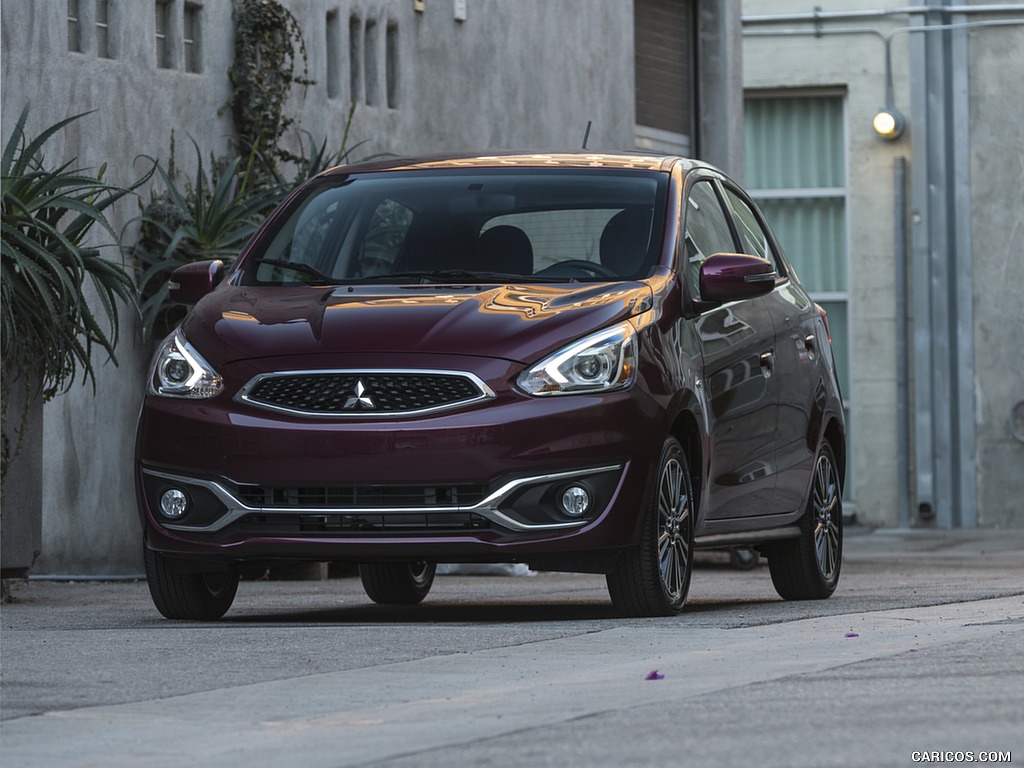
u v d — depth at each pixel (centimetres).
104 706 909
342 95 2764
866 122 4806
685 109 4028
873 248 4800
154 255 2319
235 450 1368
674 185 1584
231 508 1371
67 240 1770
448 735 797
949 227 4747
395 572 1784
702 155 4056
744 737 764
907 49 4772
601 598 1866
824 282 4847
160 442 1401
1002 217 4725
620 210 1543
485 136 3159
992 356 4722
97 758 762
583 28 3491
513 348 1355
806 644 1155
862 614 1388
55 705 915
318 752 762
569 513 1345
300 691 955
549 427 1337
